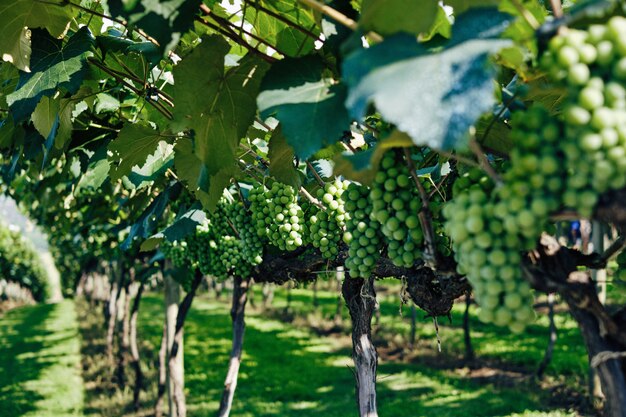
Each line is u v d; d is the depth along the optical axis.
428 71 1.03
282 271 3.48
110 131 3.13
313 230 2.58
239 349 4.36
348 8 1.59
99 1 2.31
